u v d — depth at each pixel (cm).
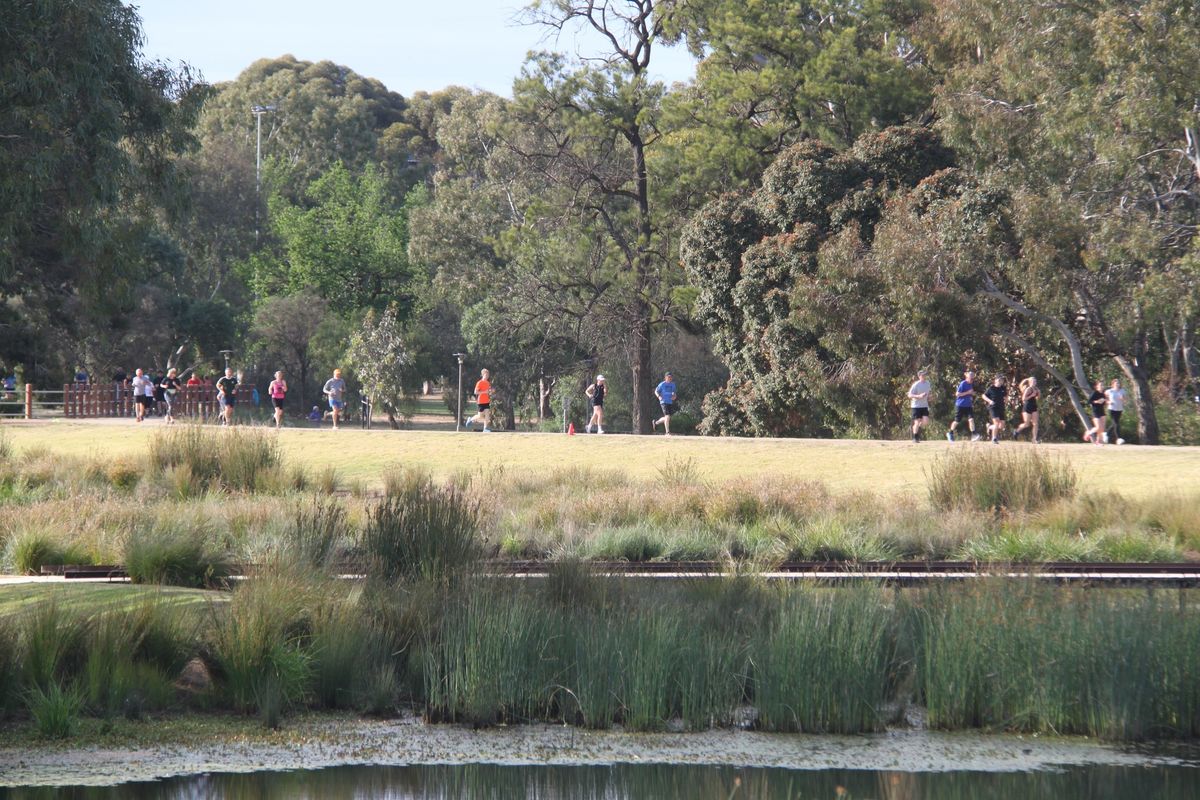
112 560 5997
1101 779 3559
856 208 15512
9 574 5781
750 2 17975
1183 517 7306
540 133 19912
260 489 9212
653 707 4003
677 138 18562
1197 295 12606
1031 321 15338
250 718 3962
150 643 4141
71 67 8719
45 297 18588
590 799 3316
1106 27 12725
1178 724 4012
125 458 10188
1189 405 16038
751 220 16612
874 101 17488
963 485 8231
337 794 3309
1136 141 12950
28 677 3894
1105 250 13250
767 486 8481
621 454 11519
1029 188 14012
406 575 4941
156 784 3350
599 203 19525
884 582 5438
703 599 4812
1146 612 4216
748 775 3547
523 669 4066
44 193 9344
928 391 12275
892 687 4244
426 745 3769
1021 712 4038
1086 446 11019
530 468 10875
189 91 10769
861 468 10344
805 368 15562
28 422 15362
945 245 14325
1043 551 6512
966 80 14788
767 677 4041
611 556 6425
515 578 4759
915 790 3428
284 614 4238
